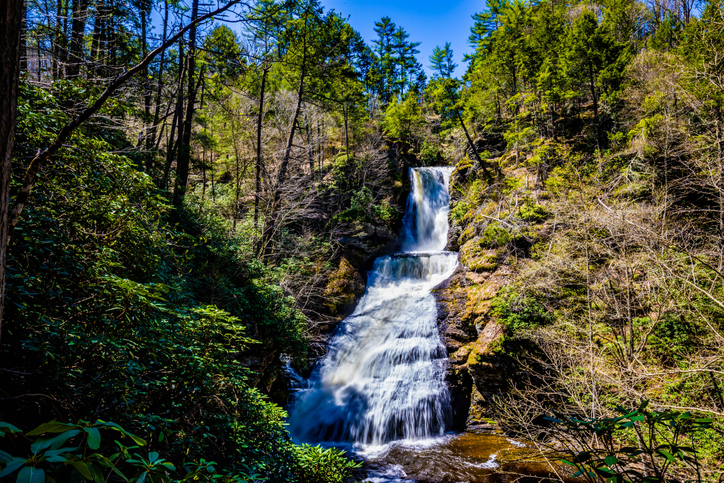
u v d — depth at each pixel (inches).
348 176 971.9
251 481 188.2
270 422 249.8
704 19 487.2
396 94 2018.9
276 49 604.4
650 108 657.6
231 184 899.4
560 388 351.9
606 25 998.4
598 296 376.8
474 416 503.2
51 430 41.3
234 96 824.3
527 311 493.7
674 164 507.8
